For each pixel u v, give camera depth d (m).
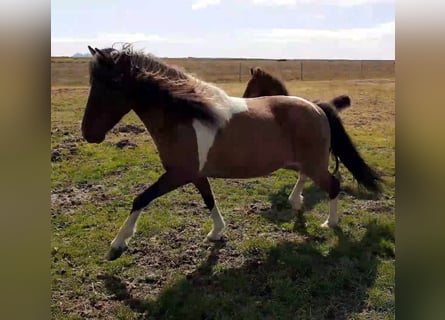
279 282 3.76
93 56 3.91
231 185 6.37
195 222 5.09
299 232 4.80
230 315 3.37
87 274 3.95
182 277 3.88
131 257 4.25
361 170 4.84
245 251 4.35
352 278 3.88
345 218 5.11
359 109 14.15
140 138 9.08
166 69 4.12
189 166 4.09
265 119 4.26
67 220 5.06
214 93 4.15
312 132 4.45
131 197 5.88
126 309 3.44
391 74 37.22
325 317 3.37
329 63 55.75
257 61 57.78
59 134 9.09
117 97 3.95
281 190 6.14
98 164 7.20
